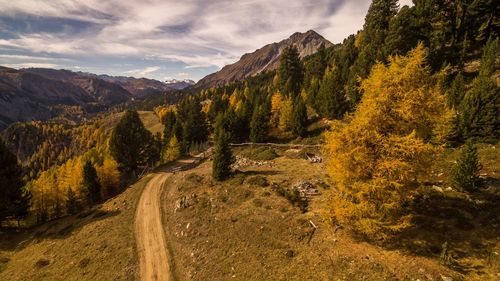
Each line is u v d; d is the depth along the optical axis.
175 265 27.47
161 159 76.75
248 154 53.50
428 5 54.16
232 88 179.75
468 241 18.42
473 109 32.09
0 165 43.09
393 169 17.00
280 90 84.00
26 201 45.72
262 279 21.03
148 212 38.44
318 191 31.19
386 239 20.36
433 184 25.39
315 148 49.00
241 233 27.03
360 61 58.41
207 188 38.09
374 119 18.30
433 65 46.78
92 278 27.08
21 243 38.66
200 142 80.81
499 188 21.95
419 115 18.11
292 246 23.41
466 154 22.69
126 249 30.72
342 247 21.39
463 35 50.94
